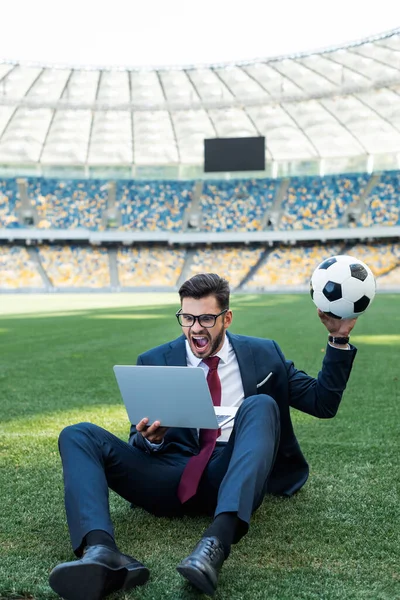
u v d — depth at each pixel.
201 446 2.69
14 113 34.00
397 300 25.11
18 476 3.47
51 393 6.05
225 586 2.14
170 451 2.73
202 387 2.38
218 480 2.52
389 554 2.41
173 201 43.06
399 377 6.80
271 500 3.02
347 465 3.67
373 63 28.67
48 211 42.12
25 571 2.27
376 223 40.19
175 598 2.06
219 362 2.72
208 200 42.97
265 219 42.09
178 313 2.63
